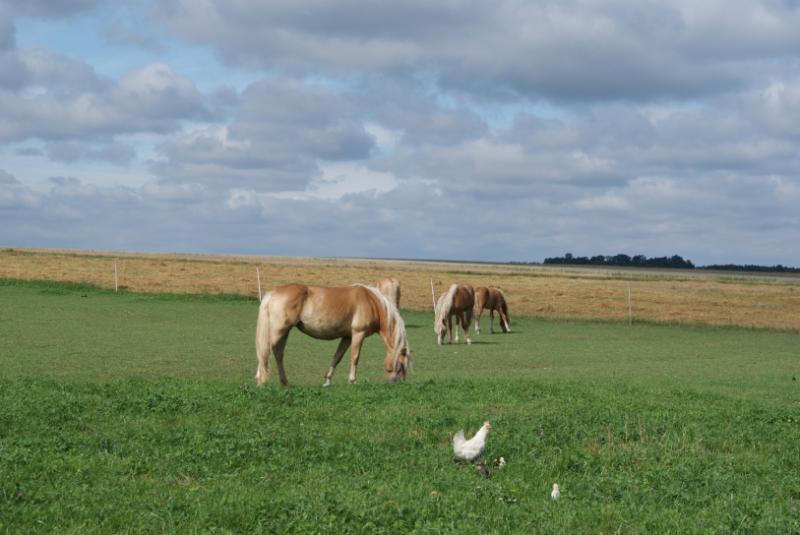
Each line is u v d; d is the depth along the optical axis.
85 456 9.45
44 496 7.69
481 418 12.42
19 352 22.52
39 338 26.12
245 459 9.63
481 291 36.03
